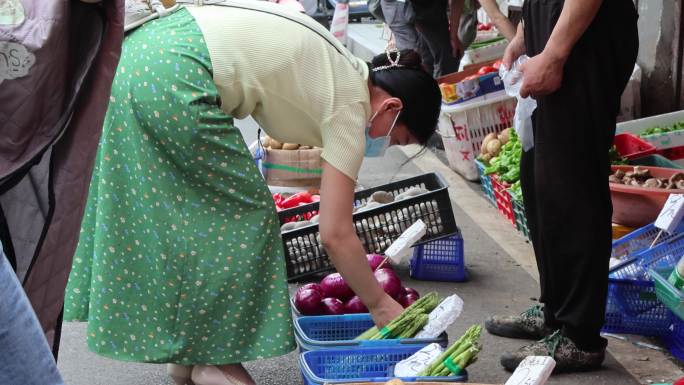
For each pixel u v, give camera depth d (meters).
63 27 2.42
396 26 8.25
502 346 4.31
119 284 3.33
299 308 3.97
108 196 3.29
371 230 5.07
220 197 3.28
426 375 3.12
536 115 3.80
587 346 3.95
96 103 2.55
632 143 6.16
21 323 2.23
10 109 2.45
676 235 4.58
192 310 3.31
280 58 3.18
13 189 2.60
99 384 4.05
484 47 8.31
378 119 3.35
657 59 7.32
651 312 4.29
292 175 6.44
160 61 3.15
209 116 3.16
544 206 3.79
